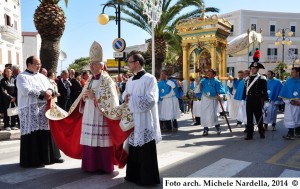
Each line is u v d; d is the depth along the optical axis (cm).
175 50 2356
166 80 960
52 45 1077
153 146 438
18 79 518
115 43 1218
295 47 4275
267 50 4219
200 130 964
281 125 1065
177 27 1628
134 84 436
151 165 433
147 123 433
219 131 884
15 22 3284
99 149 491
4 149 686
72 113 520
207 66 1559
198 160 575
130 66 443
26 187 437
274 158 589
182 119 1266
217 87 859
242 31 4103
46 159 539
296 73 790
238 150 659
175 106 948
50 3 1069
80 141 496
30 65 534
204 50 1586
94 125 484
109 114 471
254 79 787
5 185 445
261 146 702
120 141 458
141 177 430
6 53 2981
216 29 1478
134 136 427
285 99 791
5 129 869
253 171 505
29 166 531
